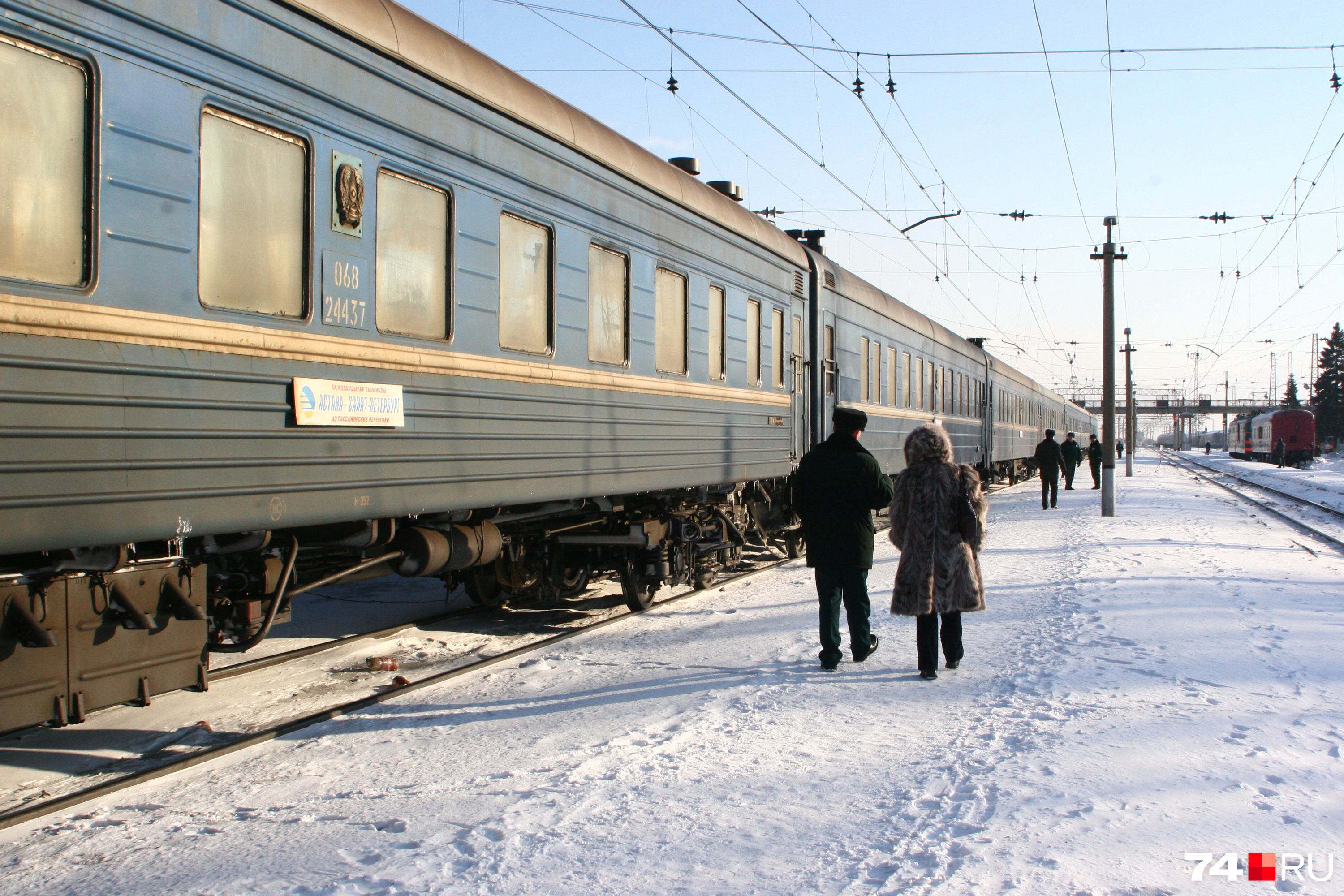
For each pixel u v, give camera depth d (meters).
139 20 3.90
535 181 6.41
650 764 4.25
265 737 4.80
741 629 7.47
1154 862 3.21
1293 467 57.12
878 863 3.21
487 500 5.93
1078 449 27.64
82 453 3.67
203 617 4.47
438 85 5.55
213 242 4.24
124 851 3.42
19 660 3.74
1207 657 6.25
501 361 6.06
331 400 4.76
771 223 10.87
